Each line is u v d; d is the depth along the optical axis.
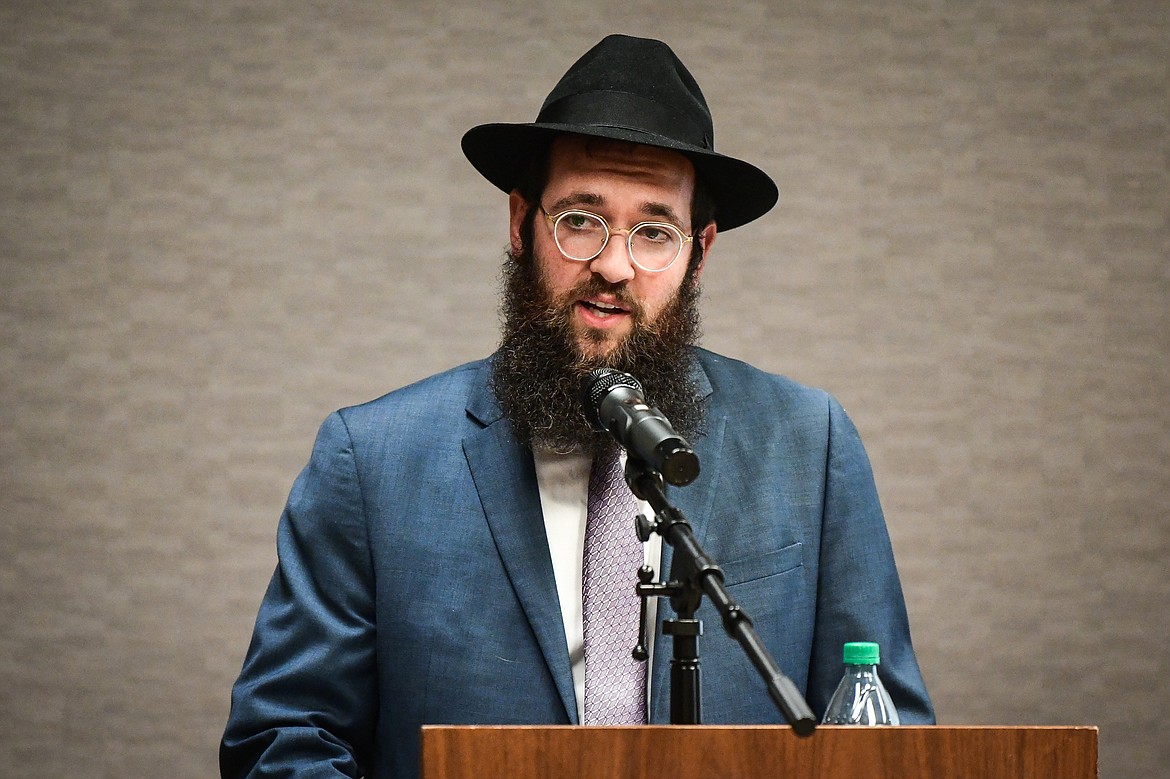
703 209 5.90
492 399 5.73
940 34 11.95
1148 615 11.55
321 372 11.47
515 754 3.32
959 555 11.55
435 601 5.30
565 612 5.32
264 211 11.58
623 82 5.59
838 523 5.65
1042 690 11.45
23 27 11.56
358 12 11.78
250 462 11.35
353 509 5.51
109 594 11.17
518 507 5.43
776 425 5.77
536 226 5.60
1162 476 11.68
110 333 11.39
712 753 3.35
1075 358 11.76
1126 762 11.40
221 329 11.46
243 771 5.16
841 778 3.36
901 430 11.65
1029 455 11.66
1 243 11.39
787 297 11.71
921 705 5.38
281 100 11.66
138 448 11.30
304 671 5.23
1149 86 11.95
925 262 11.79
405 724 5.22
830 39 11.91
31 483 11.22
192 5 11.67
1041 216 11.85
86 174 11.48
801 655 5.39
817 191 11.80
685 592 3.76
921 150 11.87
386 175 11.68
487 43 11.80
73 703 11.06
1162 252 11.84
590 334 5.41
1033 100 11.93
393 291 11.58
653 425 3.93
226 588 11.22
